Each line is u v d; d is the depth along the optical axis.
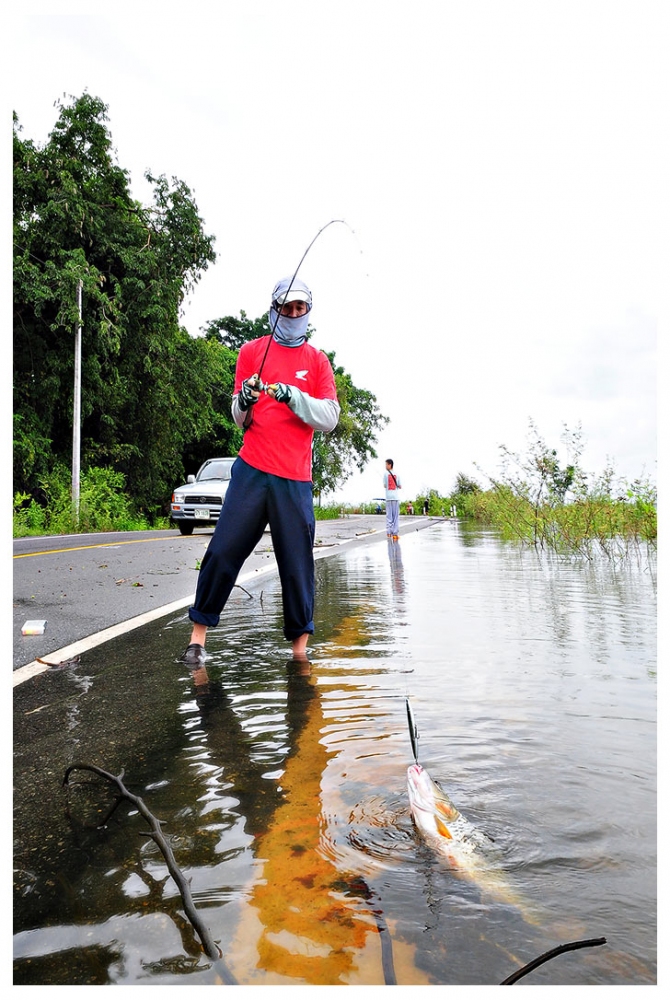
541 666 3.10
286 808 1.66
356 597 5.48
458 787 1.76
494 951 1.12
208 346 30.27
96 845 1.52
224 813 1.65
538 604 5.02
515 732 2.19
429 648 3.52
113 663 3.32
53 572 7.48
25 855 1.48
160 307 24.23
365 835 1.52
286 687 2.79
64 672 3.16
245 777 1.86
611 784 1.78
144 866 1.42
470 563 8.44
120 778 1.76
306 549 3.39
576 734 2.17
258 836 1.52
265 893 1.30
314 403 3.34
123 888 1.33
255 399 3.30
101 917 1.24
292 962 1.10
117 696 2.73
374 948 1.13
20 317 22.06
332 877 1.35
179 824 1.60
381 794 1.73
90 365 22.80
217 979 1.07
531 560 8.79
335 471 45.19
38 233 22.08
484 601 5.19
